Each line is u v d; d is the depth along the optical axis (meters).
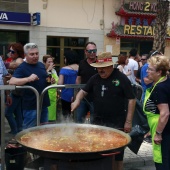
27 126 4.73
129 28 15.02
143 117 4.60
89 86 4.18
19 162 3.97
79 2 14.36
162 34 11.09
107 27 14.95
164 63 3.71
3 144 4.00
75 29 14.37
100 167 2.78
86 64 5.21
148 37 15.16
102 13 14.82
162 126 3.65
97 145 2.93
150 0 15.75
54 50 14.41
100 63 3.89
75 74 5.59
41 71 4.79
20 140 3.03
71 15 14.26
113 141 3.07
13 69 5.88
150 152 5.95
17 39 13.62
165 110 3.63
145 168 5.50
